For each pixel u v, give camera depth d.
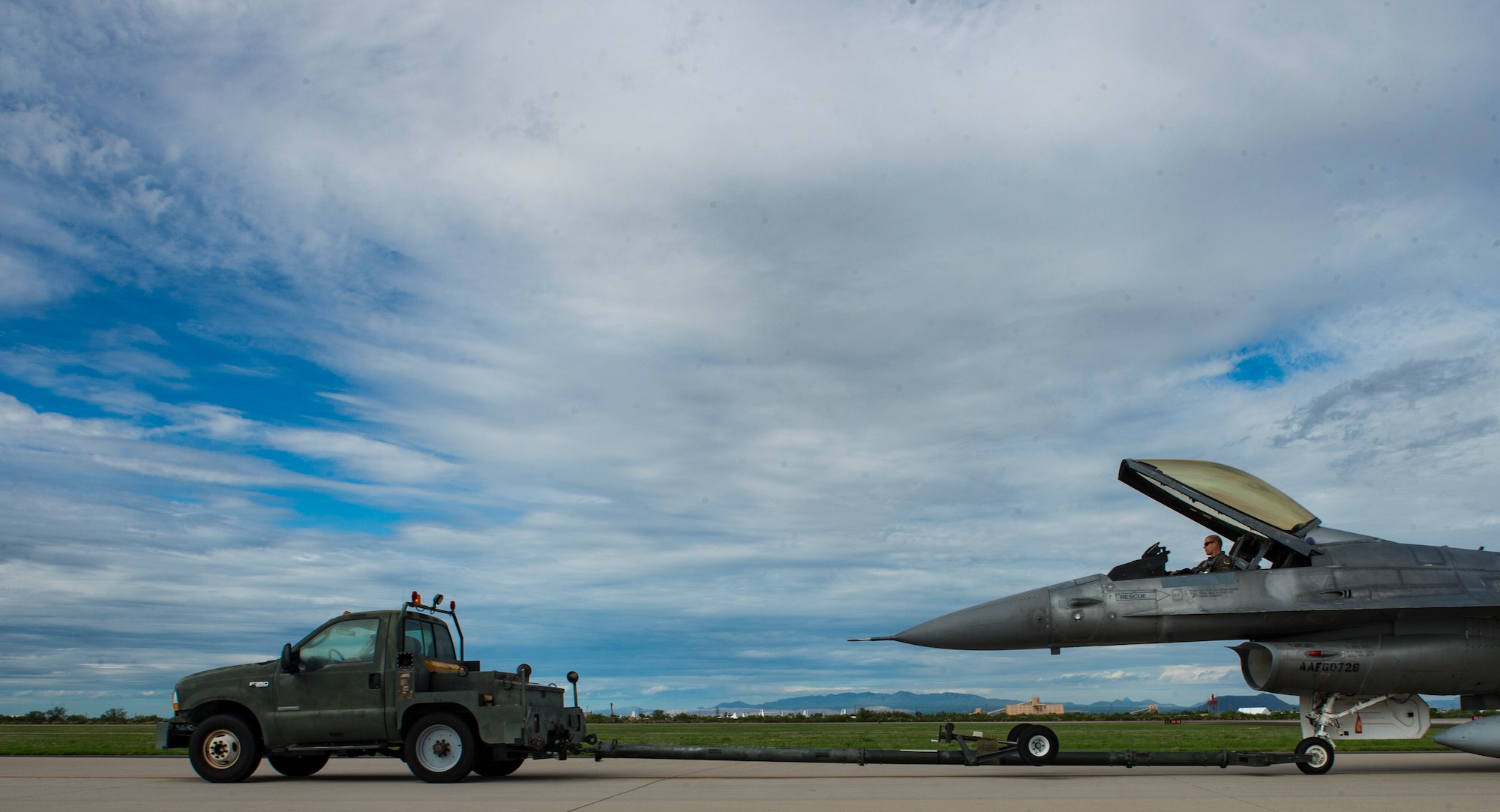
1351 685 11.26
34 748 16.28
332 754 10.65
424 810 7.37
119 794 8.91
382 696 10.54
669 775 11.29
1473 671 11.18
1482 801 7.92
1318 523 12.28
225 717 10.62
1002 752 10.96
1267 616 11.55
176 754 15.28
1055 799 8.16
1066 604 12.05
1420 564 11.66
